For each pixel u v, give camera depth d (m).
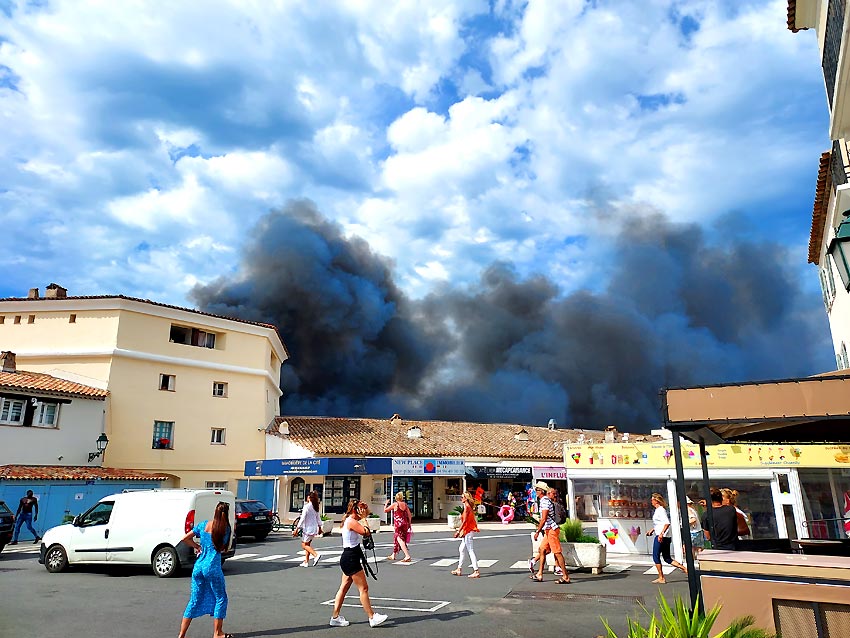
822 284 18.92
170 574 13.12
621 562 15.00
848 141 11.52
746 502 15.03
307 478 30.34
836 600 5.51
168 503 13.66
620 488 16.66
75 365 29.00
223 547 7.93
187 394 31.34
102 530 13.77
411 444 33.84
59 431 25.86
